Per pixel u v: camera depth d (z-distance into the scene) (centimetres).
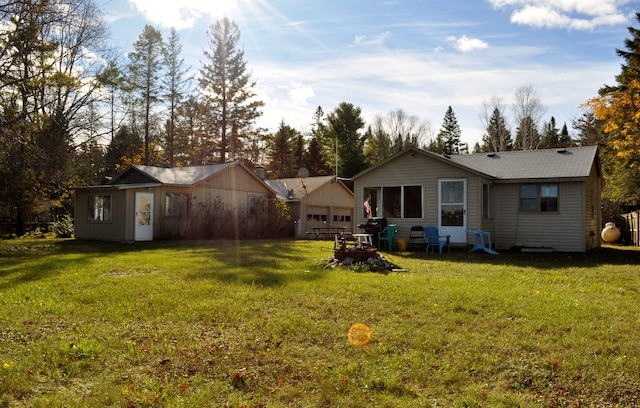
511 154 1978
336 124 5200
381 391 401
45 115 1734
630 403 379
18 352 475
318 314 633
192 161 4256
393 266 1116
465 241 1662
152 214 2111
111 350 486
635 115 1325
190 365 452
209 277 936
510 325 579
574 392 399
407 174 1788
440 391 401
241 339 528
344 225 3325
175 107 4128
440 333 546
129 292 769
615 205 2753
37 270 1030
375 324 586
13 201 2339
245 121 4247
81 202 2209
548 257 1438
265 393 397
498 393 397
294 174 5169
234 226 2380
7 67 1655
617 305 690
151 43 3881
